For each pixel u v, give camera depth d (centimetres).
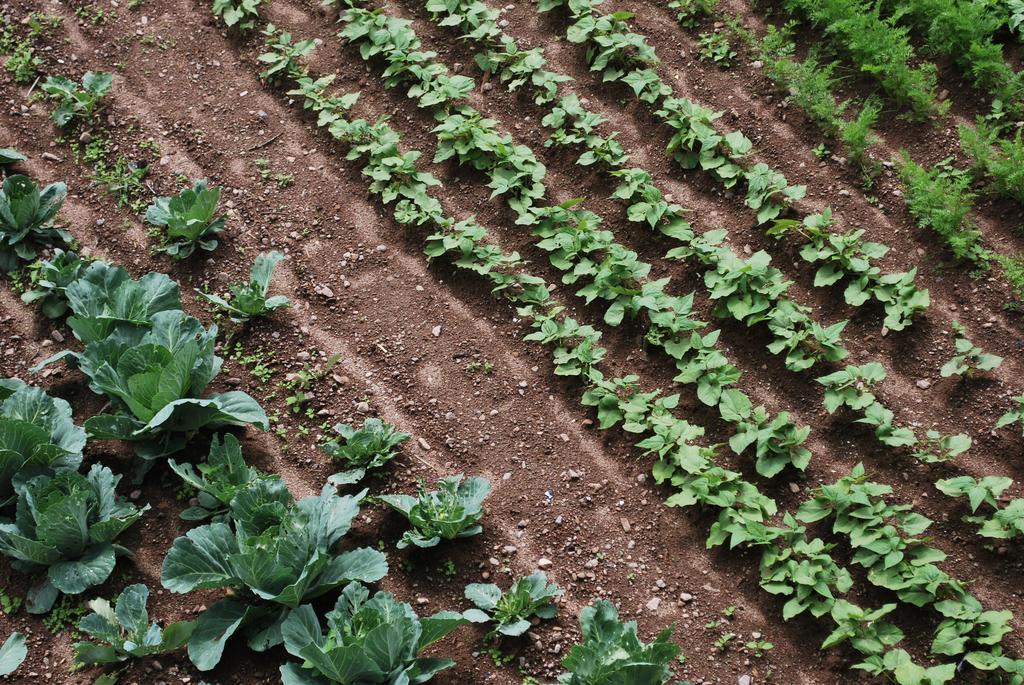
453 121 835
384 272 786
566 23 935
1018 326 714
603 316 755
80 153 848
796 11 910
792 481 661
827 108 812
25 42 914
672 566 632
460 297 773
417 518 618
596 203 817
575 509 660
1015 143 760
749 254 775
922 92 815
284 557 569
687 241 782
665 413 682
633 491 668
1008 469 657
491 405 713
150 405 654
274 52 928
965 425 678
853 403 669
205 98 890
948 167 795
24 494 616
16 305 763
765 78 869
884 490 619
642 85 841
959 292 738
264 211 816
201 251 789
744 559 627
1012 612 595
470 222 782
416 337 748
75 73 898
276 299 742
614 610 569
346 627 539
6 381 693
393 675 546
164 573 572
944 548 625
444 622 548
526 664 584
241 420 664
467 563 631
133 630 578
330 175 842
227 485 623
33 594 609
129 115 869
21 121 870
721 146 821
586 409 709
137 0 957
